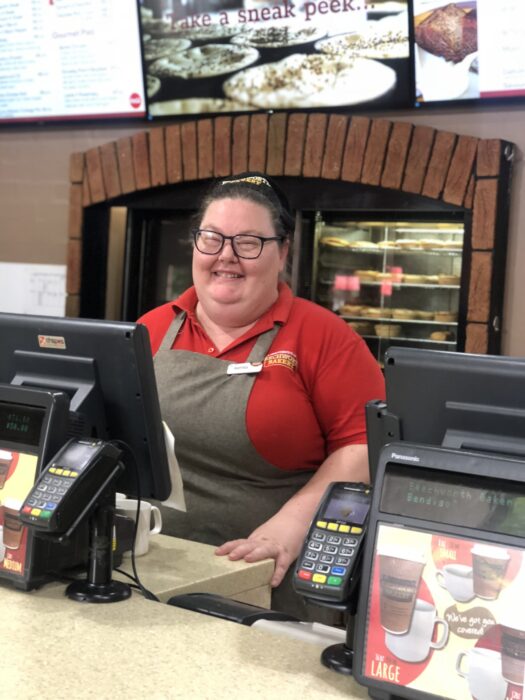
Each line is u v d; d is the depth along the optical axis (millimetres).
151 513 1950
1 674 1209
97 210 4582
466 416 1307
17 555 1555
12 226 4883
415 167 3715
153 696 1167
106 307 4691
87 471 1491
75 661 1265
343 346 2260
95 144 4625
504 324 3689
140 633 1383
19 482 1574
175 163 4234
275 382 2209
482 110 3699
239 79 4102
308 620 2098
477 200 3586
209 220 2246
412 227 3998
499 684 1109
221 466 2254
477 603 1144
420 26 3666
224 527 2242
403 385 1359
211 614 1511
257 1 3980
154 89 4309
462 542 1167
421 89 3727
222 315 2256
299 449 2240
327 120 3885
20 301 4859
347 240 4121
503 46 3541
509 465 1165
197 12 4117
